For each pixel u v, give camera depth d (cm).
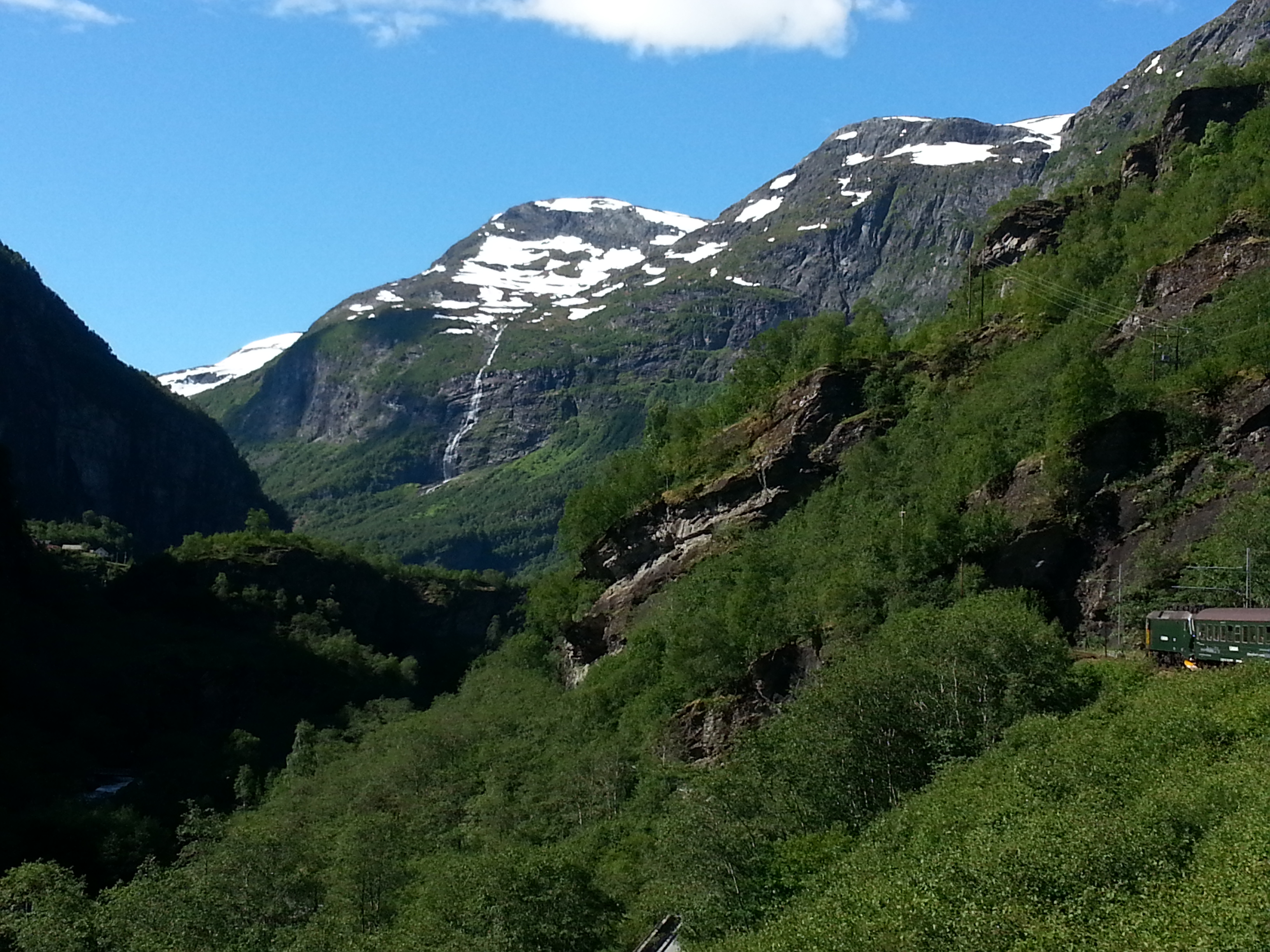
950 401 12088
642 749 10762
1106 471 9412
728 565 11806
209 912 8612
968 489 10225
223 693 19625
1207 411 9338
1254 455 8925
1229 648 7481
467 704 16062
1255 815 5091
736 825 6906
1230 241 11162
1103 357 11081
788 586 10850
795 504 12344
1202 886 4631
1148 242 12712
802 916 5578
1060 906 4828
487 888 7162
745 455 13225
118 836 12456
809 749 7556
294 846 9812
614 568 14000
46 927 8369
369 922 8594
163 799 14788
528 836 10094
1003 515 9569
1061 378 10306
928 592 9406
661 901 7038
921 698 7638
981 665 7669
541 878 7169
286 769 15600
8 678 17300
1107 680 7750
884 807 7312
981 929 4684
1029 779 6231
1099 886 4944
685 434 15188
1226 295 10750
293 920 8981
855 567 10194
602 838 9350
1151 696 7081
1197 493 8938
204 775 15925
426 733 13712
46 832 12206
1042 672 7631
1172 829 5256
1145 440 9425
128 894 8869
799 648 9950
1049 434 9938
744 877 6550
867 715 7575
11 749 15425
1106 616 8844
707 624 10756
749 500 12631
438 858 9925
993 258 15638
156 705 18700
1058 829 5331
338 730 17388
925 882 5294
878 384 12638
